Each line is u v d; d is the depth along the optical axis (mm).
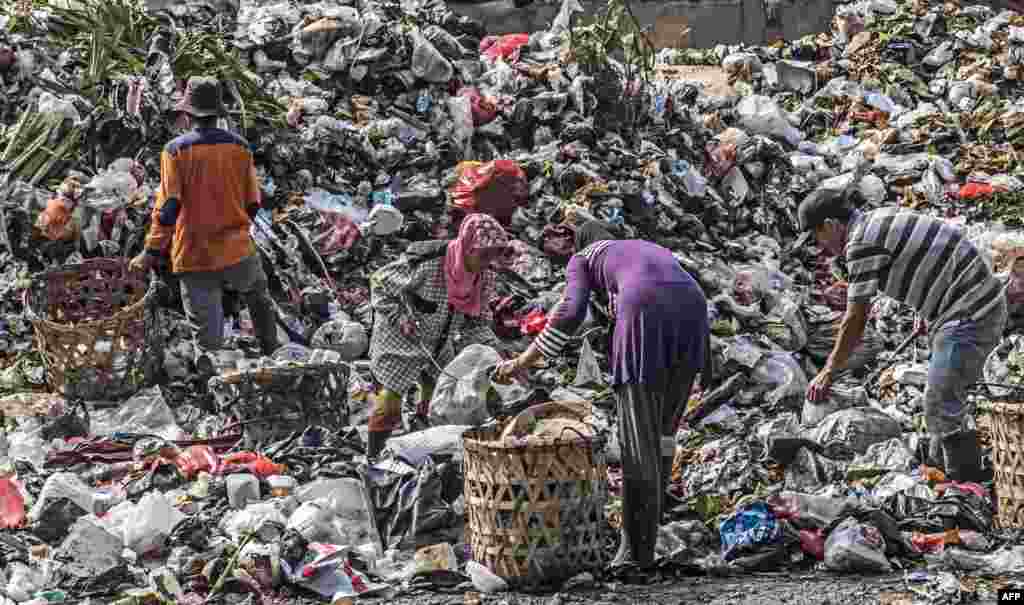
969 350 9031
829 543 8320
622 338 8047
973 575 8055
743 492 9414
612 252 8344
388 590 7977
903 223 8906
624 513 8180
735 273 13867
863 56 21000
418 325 9414
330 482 9086
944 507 8852
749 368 11828
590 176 14484
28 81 14023
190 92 11164
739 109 18234
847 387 11914
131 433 10594
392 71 15695
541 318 12352
